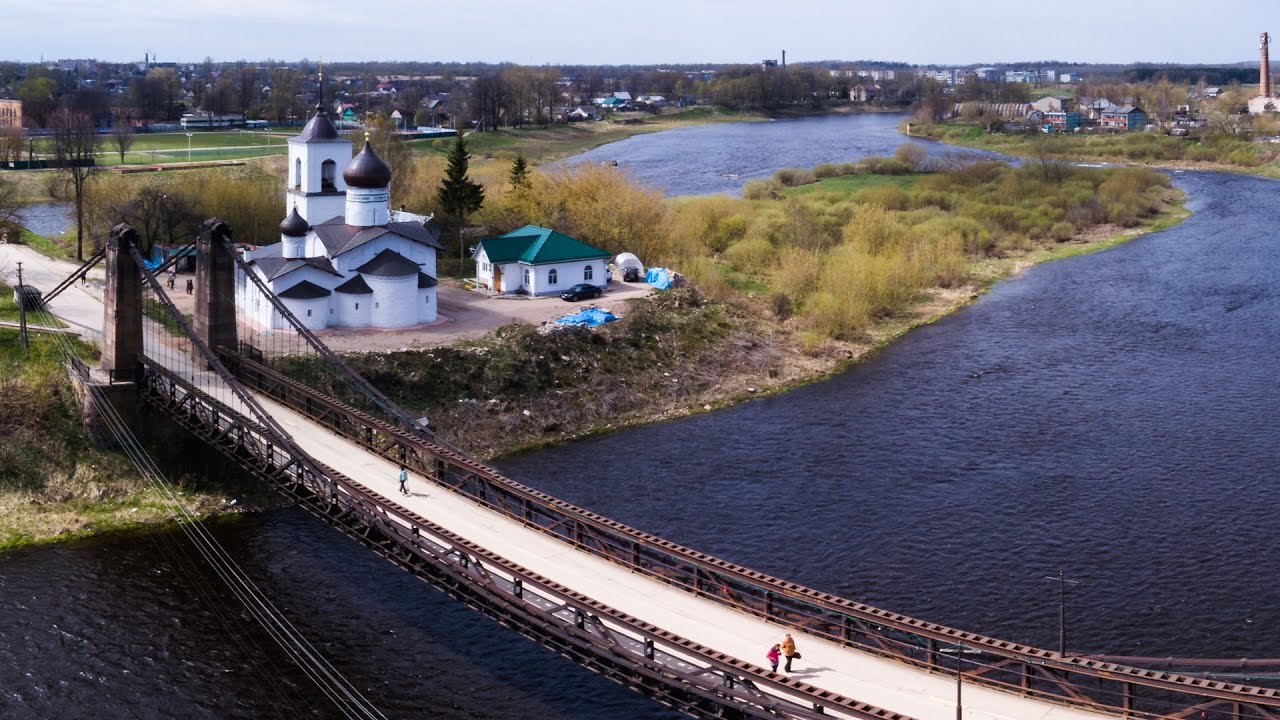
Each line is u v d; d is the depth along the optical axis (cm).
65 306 12825
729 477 10125
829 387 12581
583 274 14775
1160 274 18038
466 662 7369
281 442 8219
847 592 8050
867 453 10619
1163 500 9469
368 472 8631
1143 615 7719
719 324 13875
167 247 15900
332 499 7756
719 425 11481
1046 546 8712
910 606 7862
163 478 9969
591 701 6944
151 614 7988
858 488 9819
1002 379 12706
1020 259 19425
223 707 6962
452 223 17275
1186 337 14288
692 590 6762
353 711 6869
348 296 12650
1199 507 9331
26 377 10569
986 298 16600
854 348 14000
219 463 10100
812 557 8588
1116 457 10388
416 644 7581
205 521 9494
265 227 17100
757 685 5856
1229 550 8600
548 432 11275
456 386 11575
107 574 8569
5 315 12050
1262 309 15638
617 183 18100
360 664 7356
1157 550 8619
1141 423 11231
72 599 8188
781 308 14875
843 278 15288
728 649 6134
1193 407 11669
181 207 16388
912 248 18175
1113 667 5575
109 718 6850
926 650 6038
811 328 14338
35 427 10075
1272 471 10000
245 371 10800
